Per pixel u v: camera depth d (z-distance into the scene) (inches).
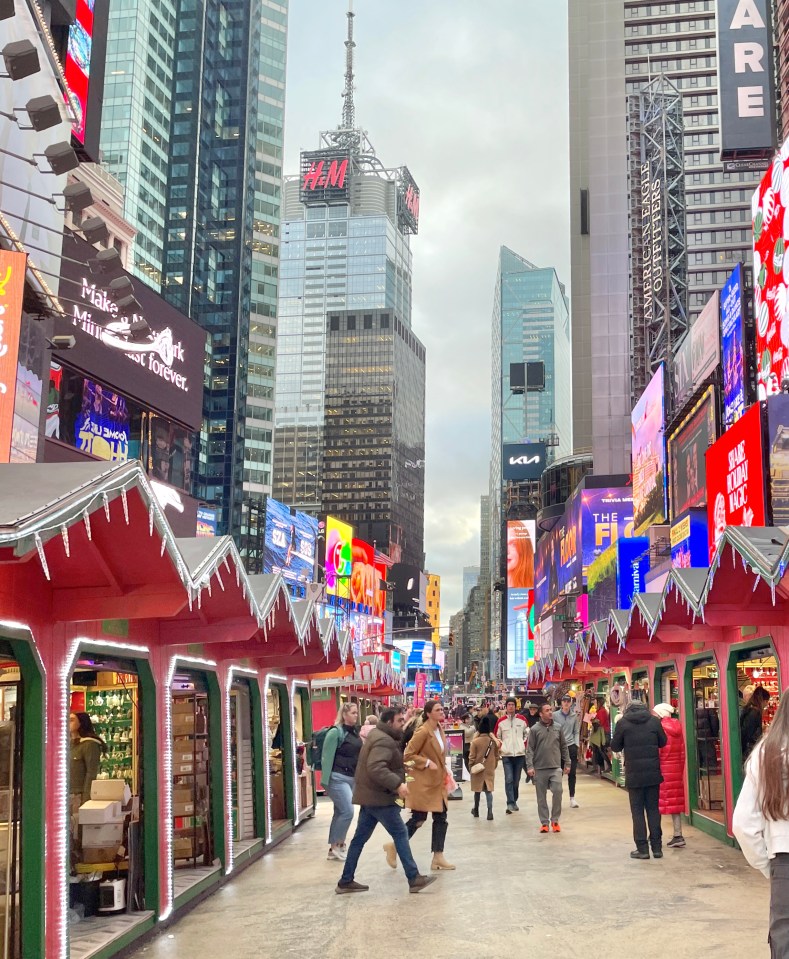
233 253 5029.5
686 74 4889.3
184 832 430.9
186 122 4869.6
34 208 737.6
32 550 198.1
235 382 4862.2
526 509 6545.3
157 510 254.5
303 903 380.5
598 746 1023.0
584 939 305.3
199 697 453.1
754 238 1574.8
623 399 4490.7
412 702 2854.3
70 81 973.2
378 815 397.1
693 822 594.9
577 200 5920.3
